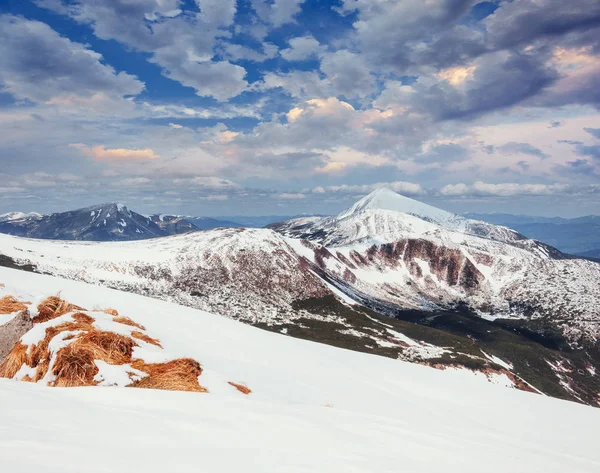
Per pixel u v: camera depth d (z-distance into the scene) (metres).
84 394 5.80
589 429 15.61
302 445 4.51
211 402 6.22
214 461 3.35
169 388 9.70
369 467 3.99
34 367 10.09
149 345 12.19
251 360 14.98
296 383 13.27
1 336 11.32
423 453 5.28
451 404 16.89
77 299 17.14
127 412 4.88
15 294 13.48
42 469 2.34
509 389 20.33
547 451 8.97
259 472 3.22
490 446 7.31
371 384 16.58
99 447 3.18
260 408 6.35
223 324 20.34
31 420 3.74
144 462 2.97
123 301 19.78
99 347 10.60
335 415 6.92
